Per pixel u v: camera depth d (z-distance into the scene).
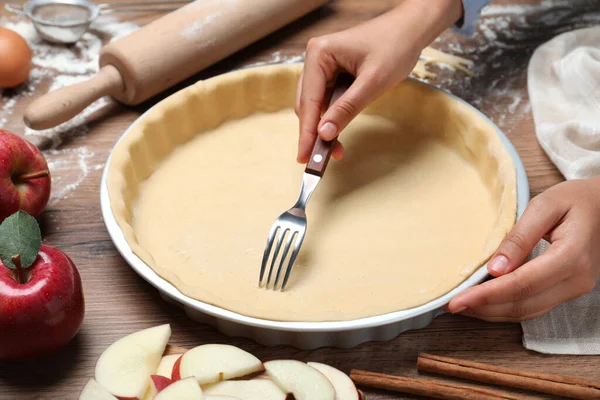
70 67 1.08
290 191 0.93
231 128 0.99
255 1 1.07
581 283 0.83
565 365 0.83
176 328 0.85
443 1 0.98
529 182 0.96
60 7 1.12
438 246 0.88
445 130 0.98
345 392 0.79
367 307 0.83
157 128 0.95
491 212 0.91
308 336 0.82
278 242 0.85
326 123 0.89
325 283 0.85
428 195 0.93
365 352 0.83
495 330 0.85
